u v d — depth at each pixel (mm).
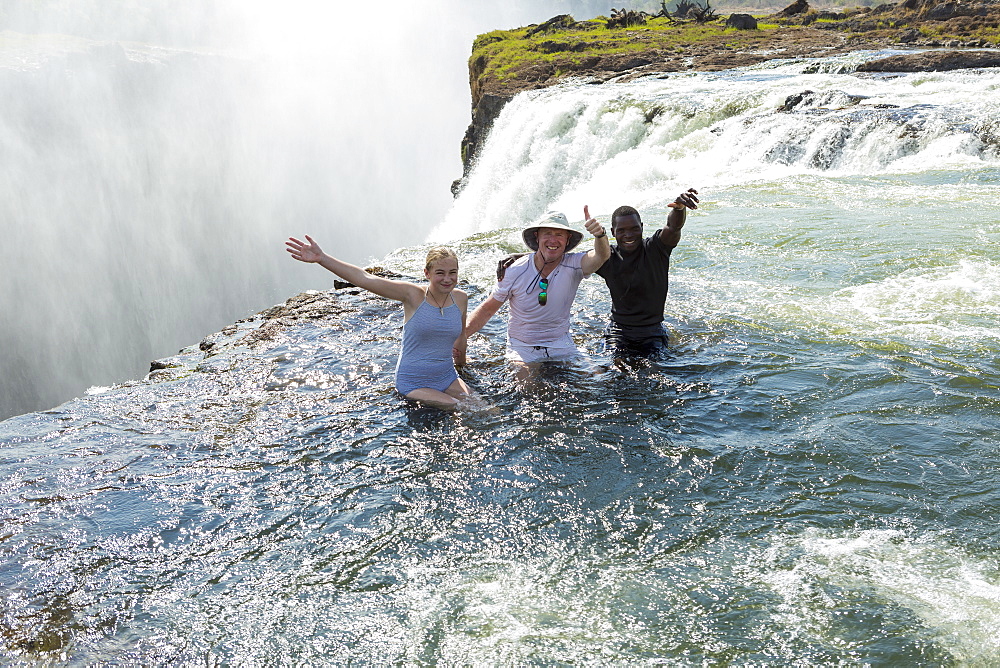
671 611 3047
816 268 7785
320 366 5699
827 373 5234
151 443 4570
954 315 6266
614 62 39906
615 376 5305
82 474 4219
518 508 3793
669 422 4617
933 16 44625
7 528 3727
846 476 3973
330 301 7258
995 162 13938
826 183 12664
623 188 18641
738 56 37594
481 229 27469
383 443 4477
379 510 3807
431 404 4961
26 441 4629
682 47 42531
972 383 4992
